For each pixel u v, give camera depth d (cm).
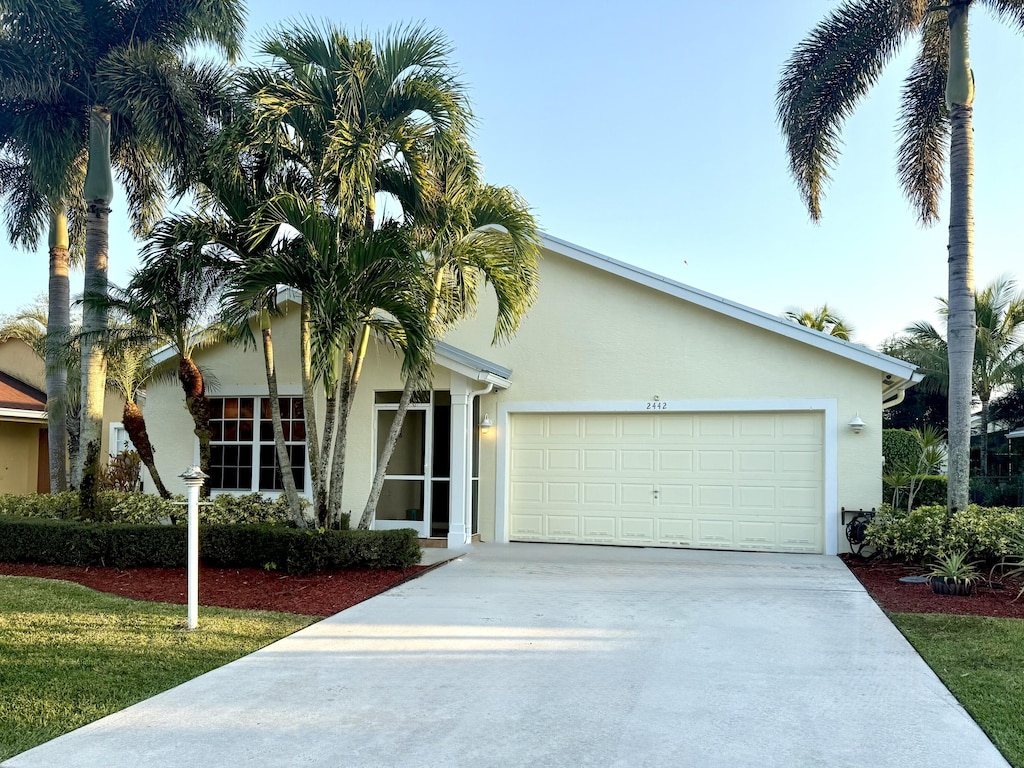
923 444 1236
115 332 1165
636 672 577
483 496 1333
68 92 1311
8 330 2352
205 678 566
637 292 1284
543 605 804
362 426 1339
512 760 420
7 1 1144
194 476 715
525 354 1333
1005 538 919
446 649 643
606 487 1288
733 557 1138
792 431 1204
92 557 1046
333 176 962
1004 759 421
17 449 2019
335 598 841
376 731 462
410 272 934
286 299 1370
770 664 595
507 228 1060
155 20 1287
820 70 1266
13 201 1673
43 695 523
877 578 961
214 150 956
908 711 493
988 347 2556
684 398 1248
